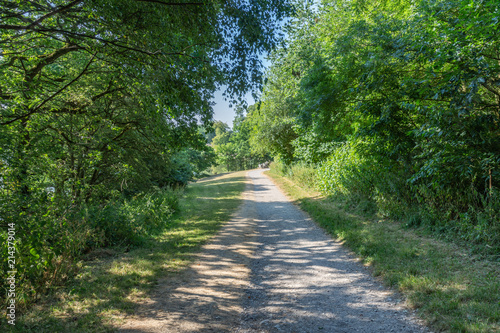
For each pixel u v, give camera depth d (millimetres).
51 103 7898
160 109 6395
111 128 8609
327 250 7449
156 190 15195
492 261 5207
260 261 6996
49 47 7117
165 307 4441
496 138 6164
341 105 11273
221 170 75562
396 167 9117
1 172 5016
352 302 4516
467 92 6078
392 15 10727
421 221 7840
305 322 3979
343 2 14117
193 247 8016
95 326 3789
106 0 5301
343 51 9969
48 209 5238
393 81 8305
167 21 6137
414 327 3613
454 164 6359
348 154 13219
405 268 5348
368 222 9164
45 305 4418
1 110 6066
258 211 14391
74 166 8531
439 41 6914
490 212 6016
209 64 6484
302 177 21141
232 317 4203
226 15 6441
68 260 5578
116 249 7625
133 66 6281
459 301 3988
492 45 5918
